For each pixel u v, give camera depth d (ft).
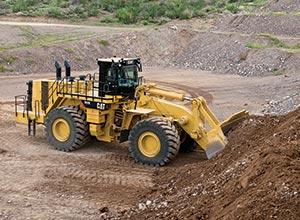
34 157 55.21
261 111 78.38
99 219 40.29
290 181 31.37
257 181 33.94
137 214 40.16
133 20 161.89
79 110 57.26
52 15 160.86
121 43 134.62
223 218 31.45
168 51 135.85
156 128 52.03
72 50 124.88
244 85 102.37
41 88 60.59
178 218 35.99
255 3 173.06
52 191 45.98
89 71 119.65
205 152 54.85
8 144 59.77
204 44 134.82
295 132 42.83
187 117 52.75
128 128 55.47
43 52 120.47
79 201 43.83
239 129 54.80
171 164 53.31
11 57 115.03
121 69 55.21
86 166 52.60
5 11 160.76
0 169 51.34
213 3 181.88
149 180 48.75
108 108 55.47
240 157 43.27
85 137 57.06
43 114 60.90
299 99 79.82
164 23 160.15
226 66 122.83
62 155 56.03
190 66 128.36
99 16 167.32
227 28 147.64
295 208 29.25
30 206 42.65
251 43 128.67
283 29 138.10
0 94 92.22
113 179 49.08
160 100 54.65
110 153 56.95
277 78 106.93
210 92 95.96
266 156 36.17
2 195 44.86
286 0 157.79
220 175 40.96
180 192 42.50
